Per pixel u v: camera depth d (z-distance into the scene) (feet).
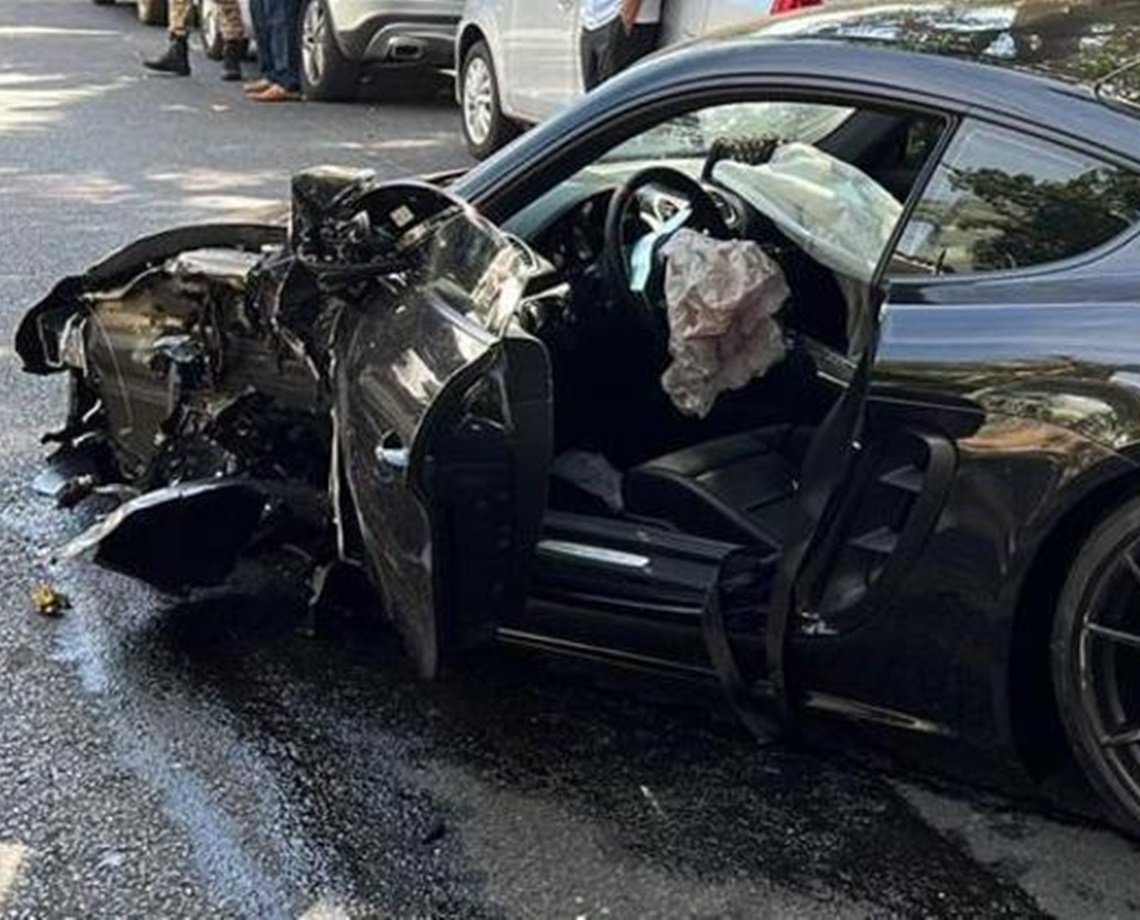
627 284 12.61
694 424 12.87
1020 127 10.30
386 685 12.69
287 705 12.43
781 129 12.45
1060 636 10.06
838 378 12.28
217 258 13.38
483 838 10.76
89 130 35.58
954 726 10.57
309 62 39.70
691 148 12.62
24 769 11.62
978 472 9.96
